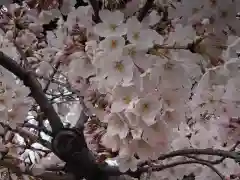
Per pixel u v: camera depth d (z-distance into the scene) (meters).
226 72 1.80
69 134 2.36
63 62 1.83
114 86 1.59
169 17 1.76
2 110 1.98
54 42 1.91
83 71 1.77
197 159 2.16
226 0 1.68
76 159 2.40
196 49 1.63
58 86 3.27
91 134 1.97
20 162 2.41
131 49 1.55
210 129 2.52
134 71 1.57
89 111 2.06
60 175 2.46
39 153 2.90
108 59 1.54
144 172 2.46
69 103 3.50
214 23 1.70
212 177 2.71
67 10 1.94
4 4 1.81
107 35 1.55
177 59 1.59
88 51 1.72
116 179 2.56
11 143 2.45
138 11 1.78
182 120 1.70
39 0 1.89
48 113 2.35
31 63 2.64
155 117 1.64
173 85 1.64
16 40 2.35
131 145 1.72
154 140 1.67
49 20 2.07
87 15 1.80
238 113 2.22
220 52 1.67
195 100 2.23
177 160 2.66
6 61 2.11
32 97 2.51
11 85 2.04
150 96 1.59
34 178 2.57
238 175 2.70
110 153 1.88
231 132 2.23
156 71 1.57
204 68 1.77
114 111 1.59
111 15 1.57
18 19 2.26
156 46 1.59
